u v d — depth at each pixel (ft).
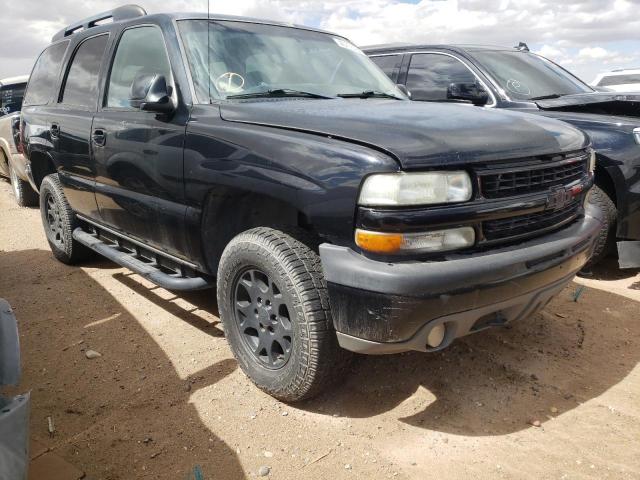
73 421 9.43
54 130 15.71
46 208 17.74
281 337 9.48
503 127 9.43
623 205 14.80
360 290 8.08
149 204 12.01
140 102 11.18
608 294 14.58
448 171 8.17
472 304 8.27
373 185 7.95
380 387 10.21
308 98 11.62
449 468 8.18
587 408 9.59
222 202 10.62
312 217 8.62
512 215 8.73
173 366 11.13
